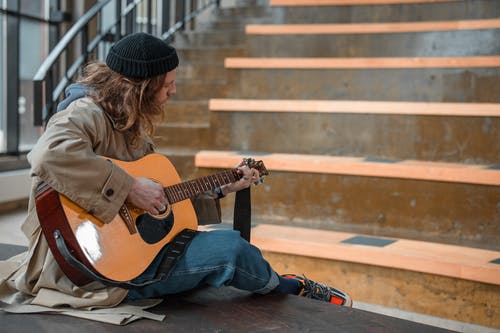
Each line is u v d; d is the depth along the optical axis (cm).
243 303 172
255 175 189
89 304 157
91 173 148
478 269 218
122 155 166
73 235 150
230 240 168
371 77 334
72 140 149
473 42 351
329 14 425
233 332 152
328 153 315
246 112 328
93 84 163
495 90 311
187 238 169
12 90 457
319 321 162
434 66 321
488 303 221
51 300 159
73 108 158
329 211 286
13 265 181
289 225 283
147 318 158
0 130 459
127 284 153
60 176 147
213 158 300
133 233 159
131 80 161
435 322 226
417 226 272
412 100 327
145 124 170
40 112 361
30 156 152
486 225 261
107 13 568
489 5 391
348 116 310
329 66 341
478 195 261
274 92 354
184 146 342
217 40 473
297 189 291
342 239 255
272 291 182
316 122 315
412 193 272
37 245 164
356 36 377
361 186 280
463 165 281
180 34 486
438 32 358
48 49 525
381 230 276
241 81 360
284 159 290
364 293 242
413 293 234
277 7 435
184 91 404
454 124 291
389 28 370
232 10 511
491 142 286
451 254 235
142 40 161
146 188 157
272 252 257
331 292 192
